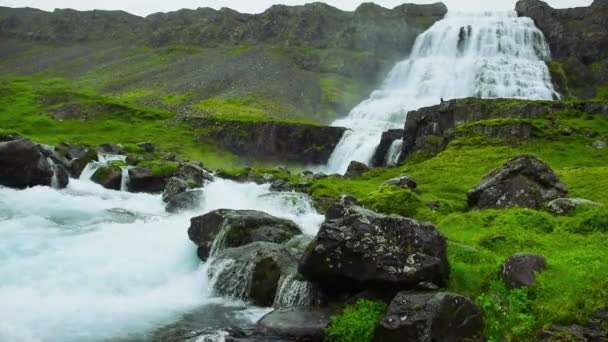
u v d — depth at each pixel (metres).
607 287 14.77
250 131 78.75
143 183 43.72
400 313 14.22
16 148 37.88
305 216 32.06
